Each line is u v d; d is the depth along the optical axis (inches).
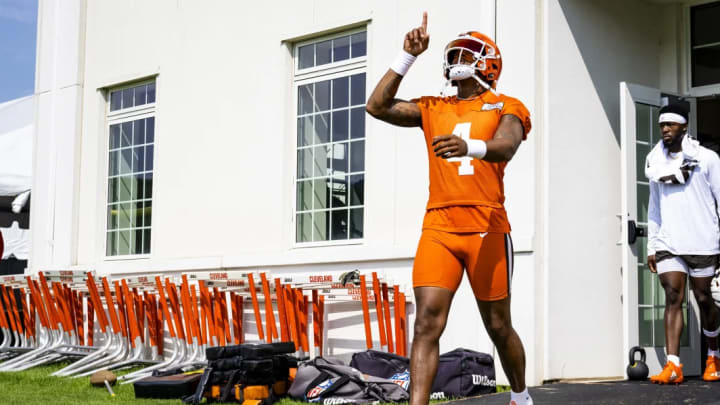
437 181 150.0
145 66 368.8
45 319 356.5
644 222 263.0
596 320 255.6
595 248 258.1
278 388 228.8
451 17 266.4
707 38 276.7
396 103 154.9
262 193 318.3
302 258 297.9
